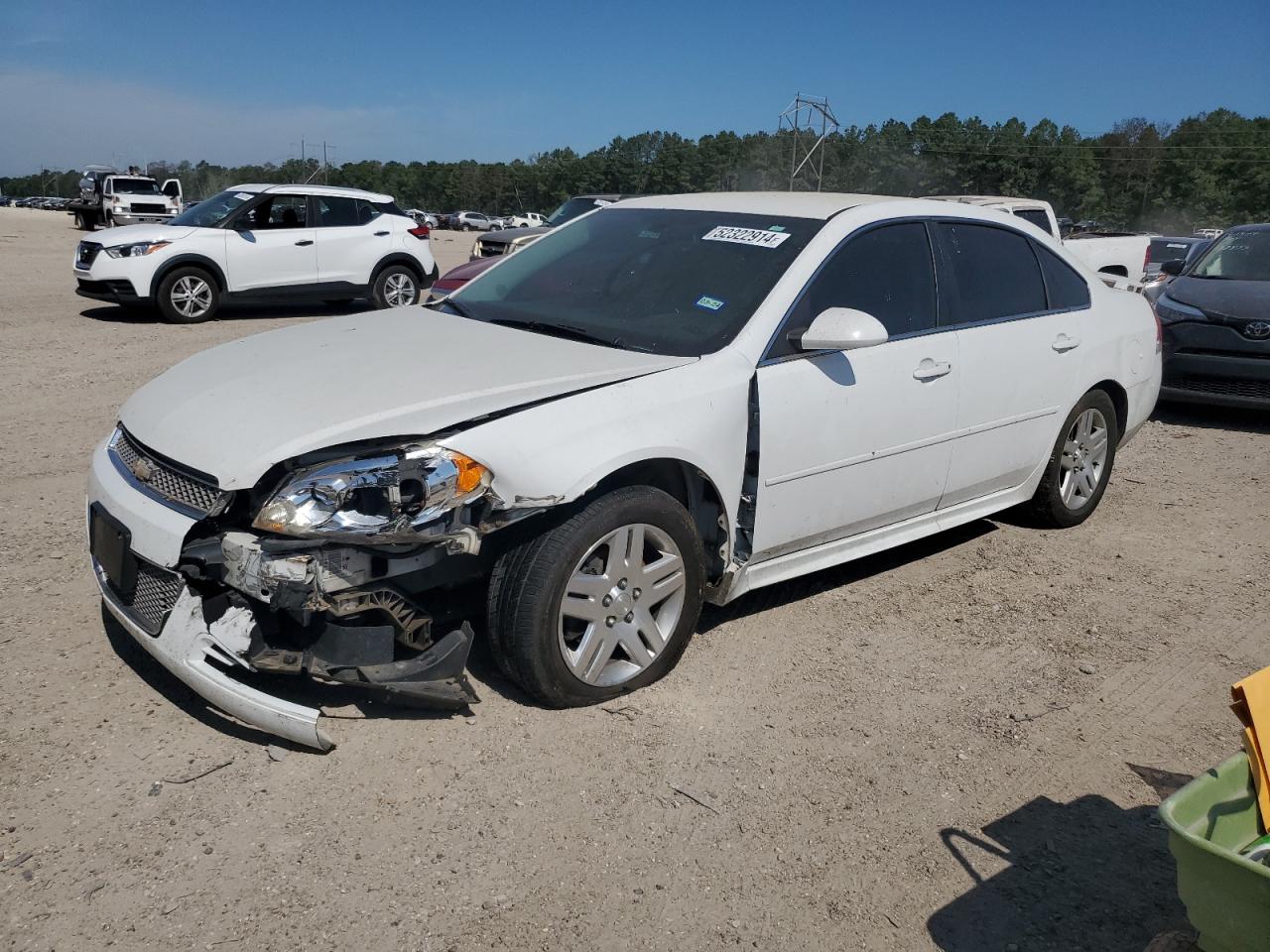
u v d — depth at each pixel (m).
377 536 3.01
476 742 3.35
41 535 4.95
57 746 3.21
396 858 2.80
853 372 4.10
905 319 4.41
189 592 3.14
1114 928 2.69
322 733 3.14
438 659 3.21
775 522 3.96
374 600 3.13
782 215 4.42
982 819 3.12
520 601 3.29
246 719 3.13
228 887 2.66
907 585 4.88
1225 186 110.12
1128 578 5.07
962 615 4.57
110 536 3.38
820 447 4.01
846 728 3.59
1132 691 3.96
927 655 4.17
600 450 3.32
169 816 2.92
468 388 3.40
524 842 2.89
